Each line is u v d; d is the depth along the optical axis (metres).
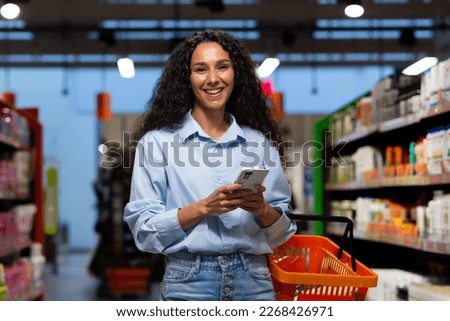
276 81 17.58
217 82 2.29
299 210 9.31
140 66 14.63
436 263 4.71
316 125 6.99
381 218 5.06
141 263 9.28
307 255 2.84
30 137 6.97
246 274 2.27
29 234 6.85
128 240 9.42
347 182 5.98
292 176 9.82
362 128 5.49
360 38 13.39
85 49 13.45
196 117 2.38
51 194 12.59
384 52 13.38
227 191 2.06
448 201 3.81
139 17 12.01
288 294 2.39
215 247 2.22
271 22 13.61
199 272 2.24
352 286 2.26
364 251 6.12
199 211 2.12
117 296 9.07
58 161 17.94
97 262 9.67
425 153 4.13
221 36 2.36
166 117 2.36
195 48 2.34
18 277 5.61
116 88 18.11
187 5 11.55
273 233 2.29
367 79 17.56
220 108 2.35
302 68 15.38
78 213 19.95
